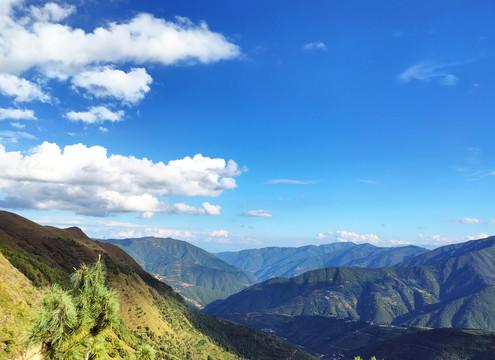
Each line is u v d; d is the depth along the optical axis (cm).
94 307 1573
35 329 1402
